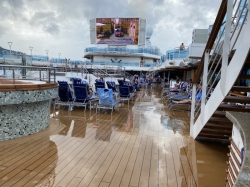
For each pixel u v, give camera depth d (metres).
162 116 5.99
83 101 6.22
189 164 2.90
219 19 2.92
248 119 1.63
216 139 4.04
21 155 2.96
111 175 2.48
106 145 3.47
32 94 3.63
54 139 3.68
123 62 33.38
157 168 2.73
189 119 5.70
